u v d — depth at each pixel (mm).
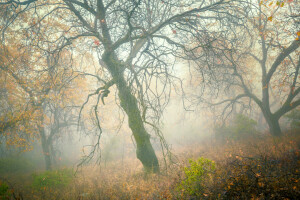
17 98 14562
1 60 11555
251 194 4262
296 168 5676
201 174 5609
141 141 9758
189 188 5285
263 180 4652
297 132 13188
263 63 13867
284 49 11812
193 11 7613
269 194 4184
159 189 6332
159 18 9602
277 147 9164
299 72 12523
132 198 5938
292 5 11453
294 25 10586
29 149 13398
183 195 5191
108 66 9391
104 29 8867
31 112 12594
